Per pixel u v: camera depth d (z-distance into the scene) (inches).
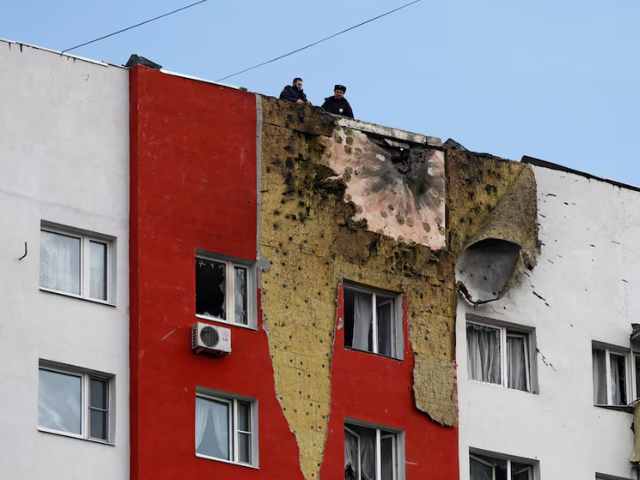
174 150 1977.1
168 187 1958.7
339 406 1980.8
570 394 2149.4
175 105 1996.8
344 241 2060.8
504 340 2154.3
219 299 1963.6
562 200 2240.4
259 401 1932.8
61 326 1845.5
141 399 1850.4
